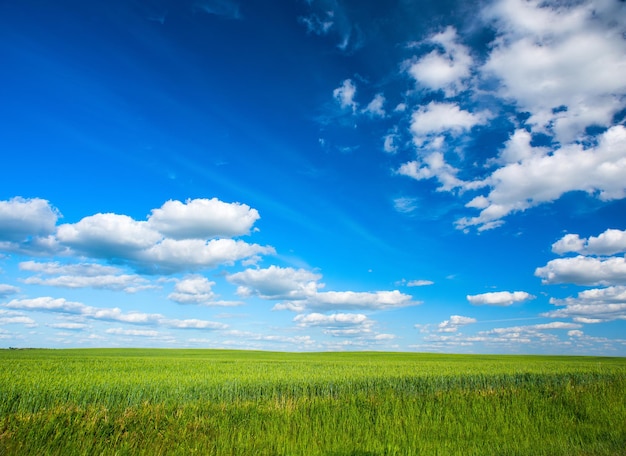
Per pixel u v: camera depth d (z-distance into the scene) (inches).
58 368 912.3
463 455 387.9
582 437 458.6
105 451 353.1
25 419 395.5
